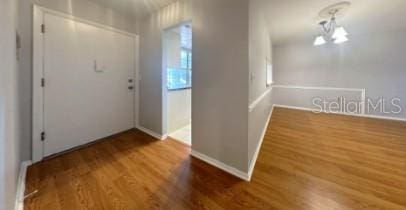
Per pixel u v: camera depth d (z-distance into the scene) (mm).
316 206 1573
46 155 2410
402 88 4219
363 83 4754
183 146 2918
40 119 2328
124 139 3166
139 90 3676
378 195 1701
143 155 2572
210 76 2330
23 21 2137
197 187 1852
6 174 1186
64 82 2549
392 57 4281
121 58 3332
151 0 2756
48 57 2363
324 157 2492
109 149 2754
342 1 2600
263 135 3352
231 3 2041
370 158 2451
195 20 2486
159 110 3227
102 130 3117
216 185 1888
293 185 1876
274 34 4625
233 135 2117
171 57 3758
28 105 2236
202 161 2422
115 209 1535
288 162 2359
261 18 2861
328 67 5332
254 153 2395
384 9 2955
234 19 2025
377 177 2000
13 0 1549
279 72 6523
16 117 1705
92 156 2514
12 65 1419
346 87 5047
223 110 2209
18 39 1902
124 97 3451
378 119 4488
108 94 3166
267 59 4090
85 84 2811
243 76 1990
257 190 1802
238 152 2076
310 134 3445
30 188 1793
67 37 2551
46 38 2334
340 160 2402
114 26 3162
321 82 5508
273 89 6547
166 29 3049
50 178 1973
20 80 2113
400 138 3184
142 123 3648
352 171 2131
